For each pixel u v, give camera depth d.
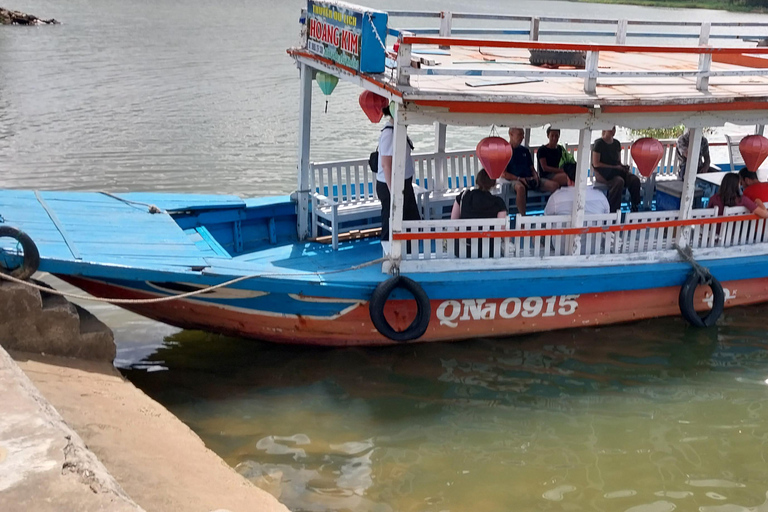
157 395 6.98
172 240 7.24
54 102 22.41
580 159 7.74
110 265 6.34
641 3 72.56
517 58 9.28
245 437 6.35
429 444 6.39
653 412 6.99
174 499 4.55
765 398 7.27
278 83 27.78
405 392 7.18
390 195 7.64
